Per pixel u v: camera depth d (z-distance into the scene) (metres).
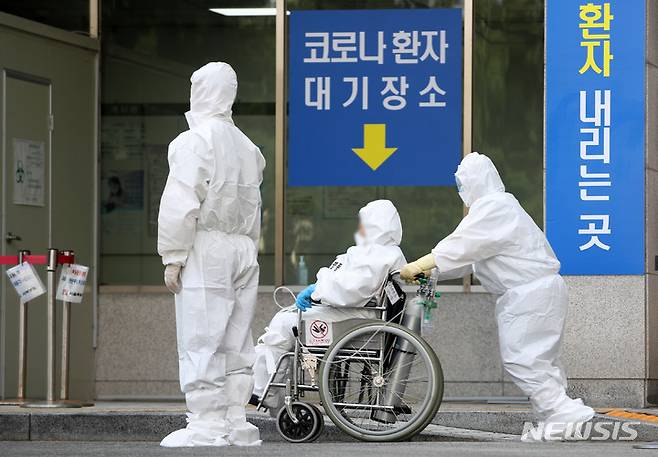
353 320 15.83
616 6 19.06
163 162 21.17
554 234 19.06
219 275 14.62
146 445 15.23
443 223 20.39
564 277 19.06
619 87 19.03
